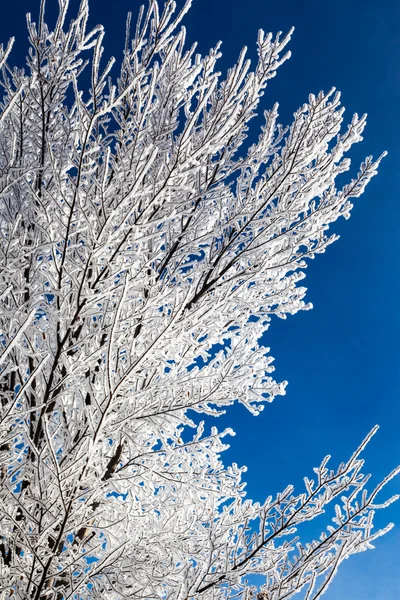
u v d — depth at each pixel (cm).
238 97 291
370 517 264
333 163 361
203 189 363
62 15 293
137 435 320
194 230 373
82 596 278
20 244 292
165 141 330
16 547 288
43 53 305
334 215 378
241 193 363
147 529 318
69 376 272
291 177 349
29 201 327
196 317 321
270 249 364
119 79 344
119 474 291
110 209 284
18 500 252
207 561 272
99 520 309
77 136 317
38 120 333
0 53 220
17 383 326
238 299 365
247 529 296
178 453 301
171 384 307
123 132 333
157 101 339
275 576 271
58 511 255
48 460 291
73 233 270
